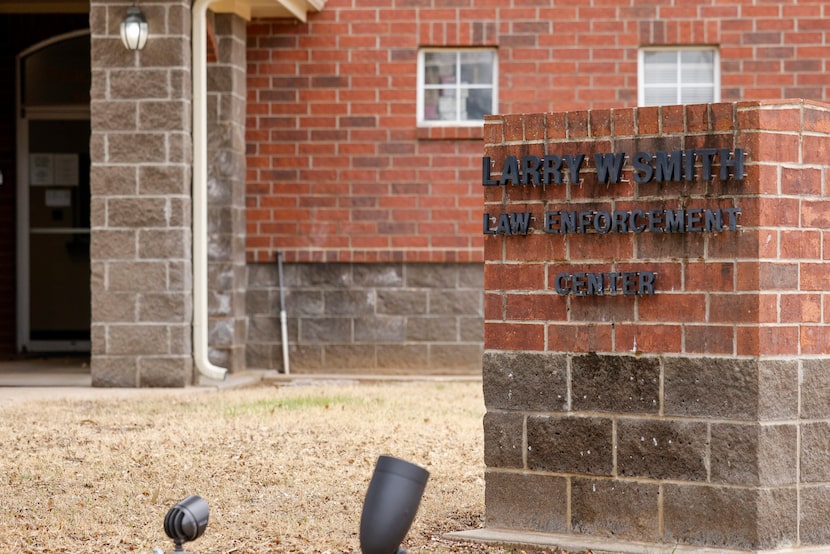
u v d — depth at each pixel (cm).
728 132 642
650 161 658
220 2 1473
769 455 638
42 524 726
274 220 1566
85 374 1495
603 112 670
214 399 1254
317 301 1567
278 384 1460
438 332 1558
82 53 1769
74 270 1773
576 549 654
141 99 1352
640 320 662
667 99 1558
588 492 676
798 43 1537
